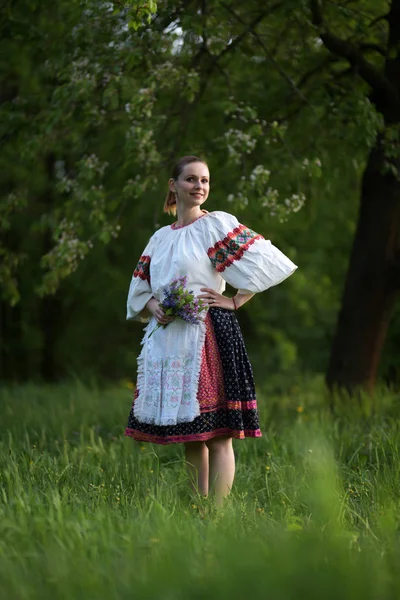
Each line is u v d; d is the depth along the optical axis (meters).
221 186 8.95
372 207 9.02
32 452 5.87
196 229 4.78
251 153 8.58
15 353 19.55
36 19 8.91
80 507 3.99
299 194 7.66
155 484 4.93
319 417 7.72
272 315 19.94
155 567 3.05
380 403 8.05
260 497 4.89
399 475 4.82
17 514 3.82
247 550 3.13
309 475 4.86
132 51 7.12
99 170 7.72
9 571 3.05
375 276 9.01
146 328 4.93
